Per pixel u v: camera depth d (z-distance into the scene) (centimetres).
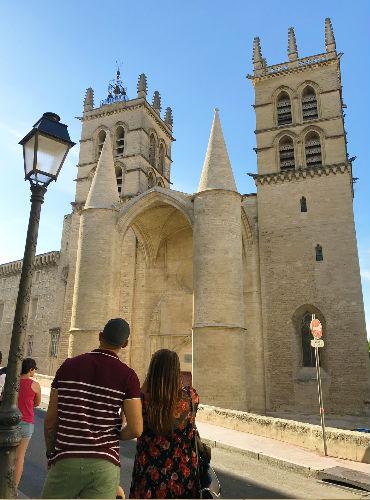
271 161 3322
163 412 374
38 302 4562
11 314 5156
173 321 3203
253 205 3212
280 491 864
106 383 372
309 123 3306
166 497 359
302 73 3516
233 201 2530
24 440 687
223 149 2691
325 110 3319
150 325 3266
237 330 2256
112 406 368
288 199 3106
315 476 980
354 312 2666
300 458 1109
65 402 367
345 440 1130
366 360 2541
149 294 3378
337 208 2952
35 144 639
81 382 371
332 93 3344
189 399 393
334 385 2566
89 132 4425
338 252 2842
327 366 2648
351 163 3172
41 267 4744
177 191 2833
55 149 654
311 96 3469
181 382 397
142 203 2927
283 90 3541
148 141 4319
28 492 767
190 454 375
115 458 362
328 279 2800
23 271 586
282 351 2750
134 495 368
